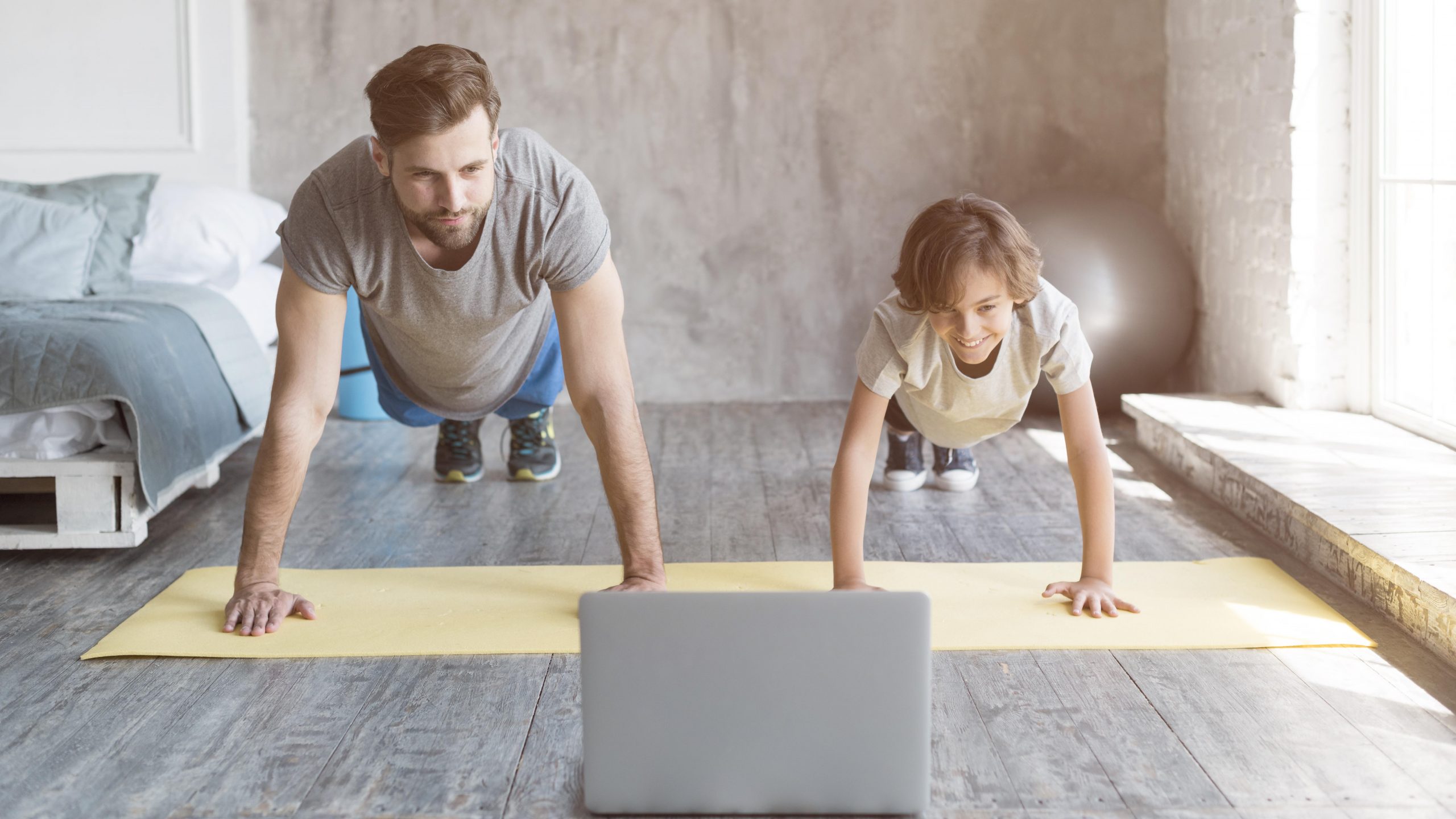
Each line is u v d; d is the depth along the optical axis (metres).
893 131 4.40
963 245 1.80
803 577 2.34
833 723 1.45
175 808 1.50
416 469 3.40
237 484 3.20
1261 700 1.77
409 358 2.35
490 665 1.94
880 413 2.13
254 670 1.92
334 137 4.44
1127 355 3.84
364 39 4.39
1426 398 3.04
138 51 4.34
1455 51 2.82
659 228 4.46
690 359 4.52
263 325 3.92
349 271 1.99
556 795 1.53
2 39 4.33
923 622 1.43
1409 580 1.99
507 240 1.98
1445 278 2.91
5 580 2.43
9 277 3.26
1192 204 4.13
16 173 4.36
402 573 2.42
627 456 2.10
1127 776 1.55
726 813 1.47
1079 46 4.36
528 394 2.93
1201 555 2.49
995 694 1.81
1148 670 1.88
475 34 4.38
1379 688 1.81
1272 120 3.43
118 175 3.72
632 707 1.45
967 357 1.96
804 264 4.47
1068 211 3.91
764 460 3.53
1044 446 3.54
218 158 4.38
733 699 1.45
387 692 1.84
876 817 1.46
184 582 2.35
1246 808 1.47
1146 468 3.25
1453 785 1.51
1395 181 3.11
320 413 2.12
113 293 3.36
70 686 1.87
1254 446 2.94
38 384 2.50
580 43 4.37
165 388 2.74
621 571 2.41
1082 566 2.23
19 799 1.53
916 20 4.35
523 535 2.72
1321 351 3.35
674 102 4.39
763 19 4.36
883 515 2.84
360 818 1.48
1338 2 3.25
